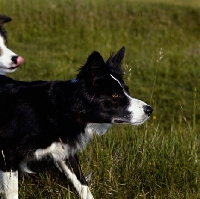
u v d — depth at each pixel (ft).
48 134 19.63
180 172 22.02
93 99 19.42
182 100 42.63
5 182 19.84
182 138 26.22
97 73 19.16
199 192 20.97
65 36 61.31
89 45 58.44
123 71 20.76
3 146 19.77
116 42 60.03
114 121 19.94
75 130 19.98
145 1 74.18
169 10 68.13
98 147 23.79
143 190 21.06
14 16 64.44
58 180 22.39
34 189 21.67
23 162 20.85
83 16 65.00
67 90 19.51
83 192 21.18
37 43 59.82
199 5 71.20
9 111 19.89
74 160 21.40
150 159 23.09
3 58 30.32
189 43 59.93
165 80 47.57
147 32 63.05
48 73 48.01
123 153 23.94
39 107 19.63
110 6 68.18
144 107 19.90
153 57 52.95
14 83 21.06
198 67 49.90
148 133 25.94
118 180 22.22
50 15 65.05
